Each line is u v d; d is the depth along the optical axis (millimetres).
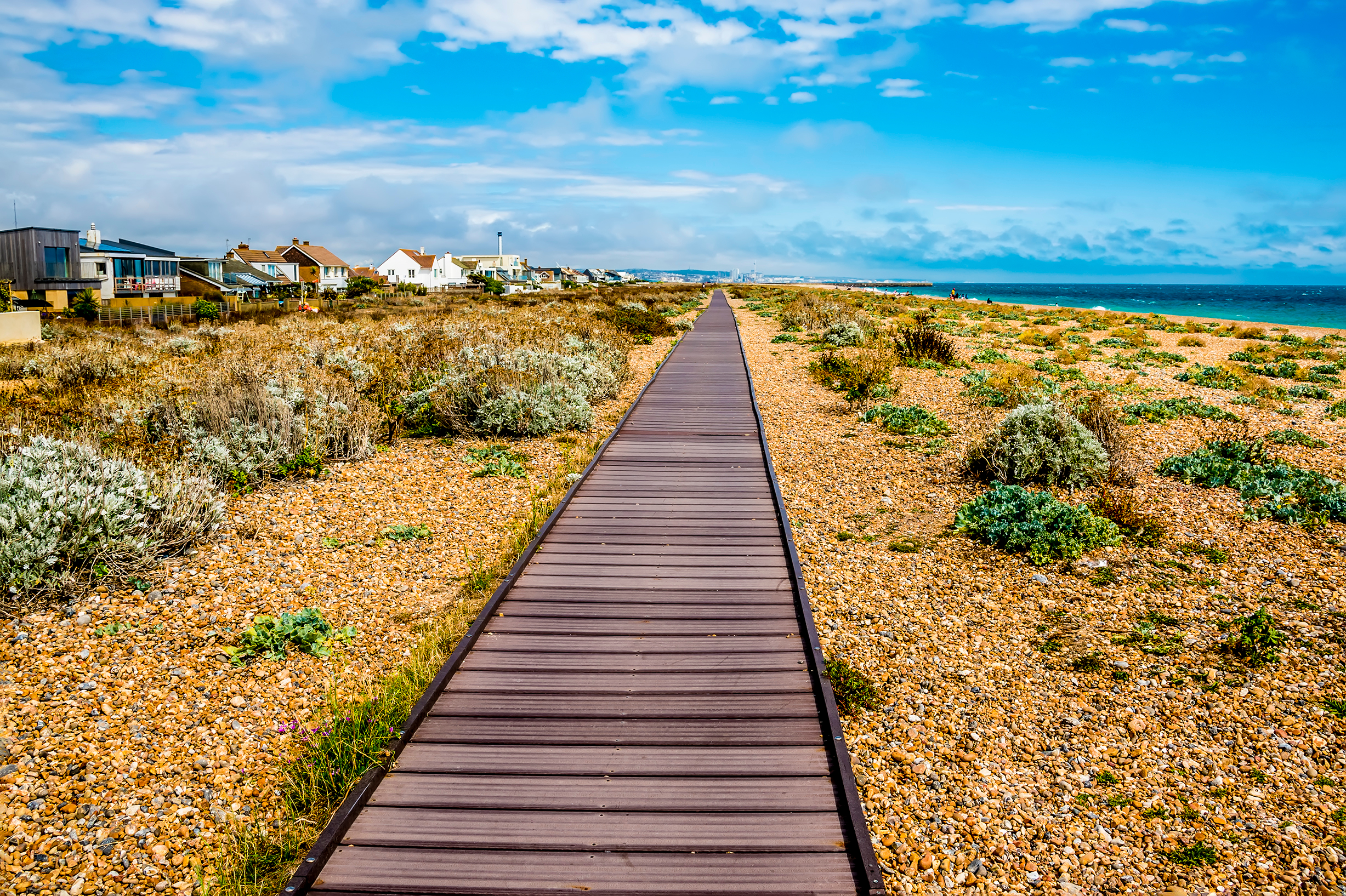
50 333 25516
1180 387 16094
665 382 17375
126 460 7738
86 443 8070
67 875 3520
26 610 5711
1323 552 7199
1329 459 10305
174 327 30125
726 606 6312
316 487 9102
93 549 6246
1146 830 3908
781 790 4207
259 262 84188
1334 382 17359
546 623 5988
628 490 9375
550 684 5160
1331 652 5473
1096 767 4391
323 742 4336
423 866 3664
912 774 4344
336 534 7746
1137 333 28359
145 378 14109
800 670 5383
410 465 10266
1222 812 4020
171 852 3703
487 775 4273
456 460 10609
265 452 9398
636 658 5504
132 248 57938
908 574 7020
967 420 12875
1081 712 4906
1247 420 12625
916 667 5465
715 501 8984
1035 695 5102
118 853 3664
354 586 6633
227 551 7117
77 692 4848
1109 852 3773
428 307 44375
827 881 3607
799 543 7715
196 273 60344
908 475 9992
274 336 22078
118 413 10398
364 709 4625
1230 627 5891
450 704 4922
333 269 92938
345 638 5742
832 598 6516
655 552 7418
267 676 5215
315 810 3992
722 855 3756
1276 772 4301
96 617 5762
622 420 13008
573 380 14406
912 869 3684
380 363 15430
